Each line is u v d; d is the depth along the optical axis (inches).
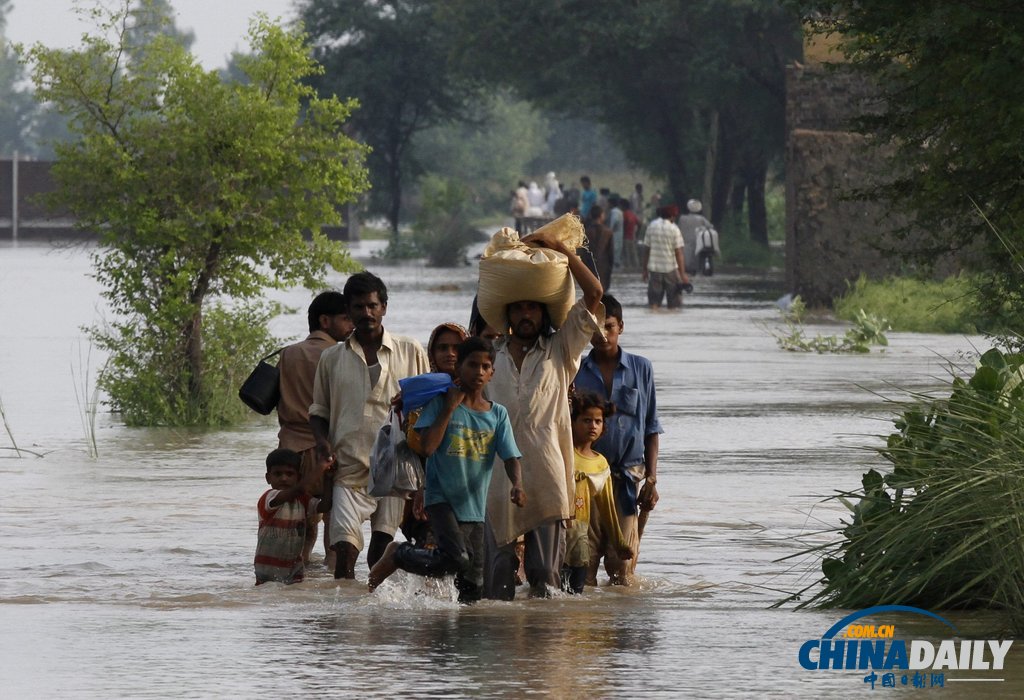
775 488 1309.1
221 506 1230.9
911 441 896.3
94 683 640.4
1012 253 1455.5
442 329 931.3
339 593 922.7
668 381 2182.6
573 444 951.6
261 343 1802.4
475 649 710.5
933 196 1627.7
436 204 6565.0
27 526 1144.8
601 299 929.5
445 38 6732.3
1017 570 770.2
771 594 914.7
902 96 1625.2
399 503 991.0
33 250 6875.0
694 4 5447.8
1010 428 850.1
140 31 1770.4
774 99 5693.9
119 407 1833.2
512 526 908.6
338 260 1753.2
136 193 1702.8
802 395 2011.6
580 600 896.9
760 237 6594.5
